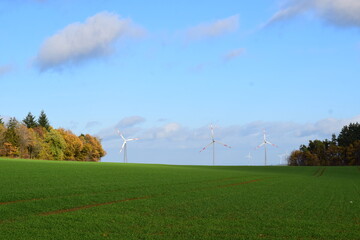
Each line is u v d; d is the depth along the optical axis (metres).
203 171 70.81
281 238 17.12
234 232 18.20
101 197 29.19
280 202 29.33
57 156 134.50
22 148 125.69
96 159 160.12
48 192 30.30
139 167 75.12
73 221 20.09
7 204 24.39
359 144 185.38
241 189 39.56
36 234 17.05
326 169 112.00
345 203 29.56
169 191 35.09
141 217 21.62
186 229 18.69
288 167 121.44
